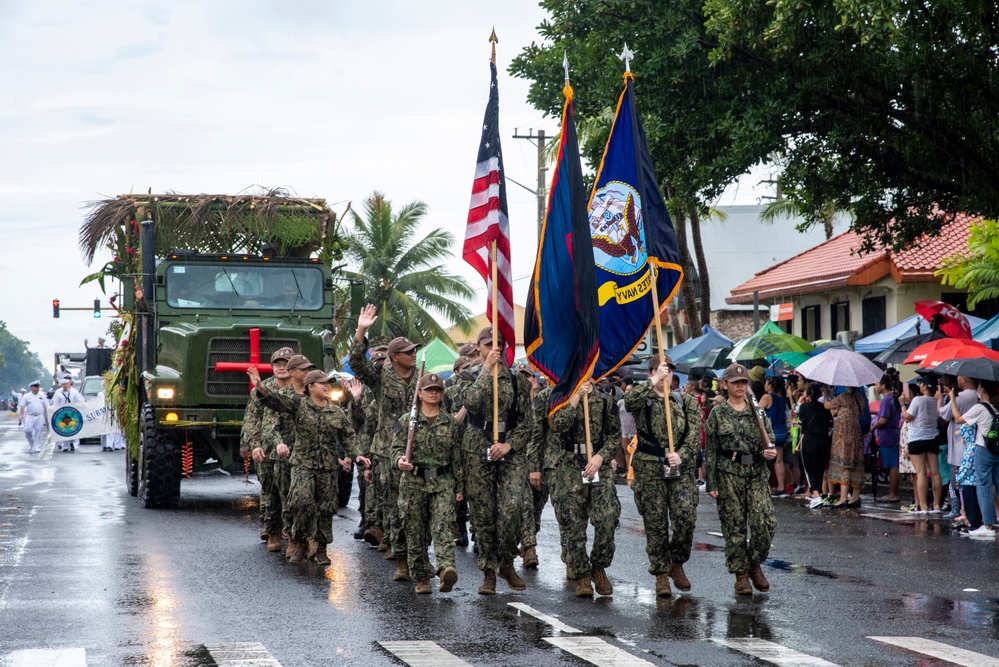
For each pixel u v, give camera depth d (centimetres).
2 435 5419
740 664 832
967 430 1634
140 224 2056
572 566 1105
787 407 2333
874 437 2169
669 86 2169
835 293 3747
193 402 1912
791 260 4234
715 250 5378
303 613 1029
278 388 1416
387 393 1398
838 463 1988
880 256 3306
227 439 1961
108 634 935
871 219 2408
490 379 1122
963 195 2123
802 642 907
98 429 3869
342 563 1341
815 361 2048
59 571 1258
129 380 2128
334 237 2147
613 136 1256
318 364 1970
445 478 1124
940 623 986
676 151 2175
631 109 1253
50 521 1741
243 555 1397
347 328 2892
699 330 4012
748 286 4153
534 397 1148
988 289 2755
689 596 1119
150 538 1546
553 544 1517
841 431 1992
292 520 1353
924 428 1877
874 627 968
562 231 1206
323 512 1330
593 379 1216
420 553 1134
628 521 1812
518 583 1149
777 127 2100
